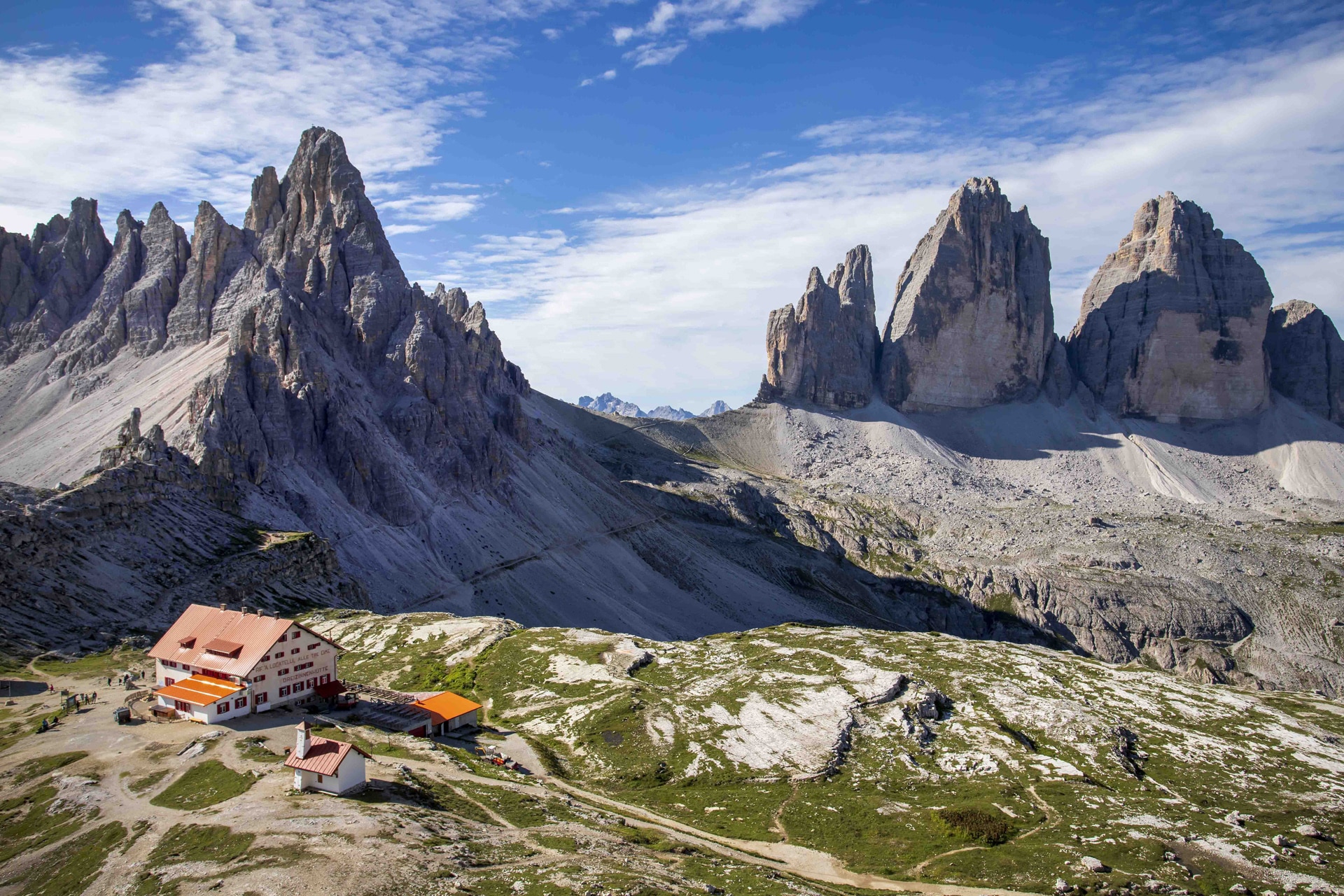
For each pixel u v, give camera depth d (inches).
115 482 6437.0
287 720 3764.8
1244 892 3053.6
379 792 2923.2
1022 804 3747.5
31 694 4101.9
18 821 2790.4
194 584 6063.0
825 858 3248.0
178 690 3774.6
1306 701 5482.3
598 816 3240.7
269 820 2586.1
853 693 4884.4
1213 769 4210.1
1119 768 4175.7
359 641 6097.4
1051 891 3026.6
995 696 4965.6
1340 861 3321.9
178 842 2487.7
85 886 2313.0
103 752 3275.1
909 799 3850.9
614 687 5054.1
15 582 5118.1
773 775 4082.2
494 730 4498.0
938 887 3041.3
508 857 2506.2
